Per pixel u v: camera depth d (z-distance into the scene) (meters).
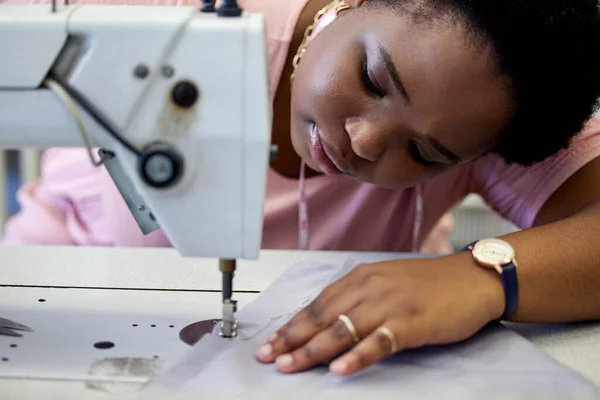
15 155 2.16
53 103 0.60
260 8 1.09
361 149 0.81
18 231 1.49
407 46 0.75
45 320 0.72
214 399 0.57
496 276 0.74
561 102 0.79
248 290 0.85
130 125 0.60
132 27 0.58
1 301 0.77
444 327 0.66
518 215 1.17
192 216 0.62
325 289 0.70
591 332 0.76
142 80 0.59
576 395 0.59
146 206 0.67
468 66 0.73
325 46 0.85
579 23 0.74
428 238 1.43
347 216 1.21
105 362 0.63
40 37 0.58
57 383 0.59
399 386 0.60
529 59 0.73
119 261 0.94
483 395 0.58
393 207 1.22
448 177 1.23
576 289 0.76
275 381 0.60
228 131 0.60
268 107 0.61
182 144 0.60
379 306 0.66
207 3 0.65
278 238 1.22
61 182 1.44
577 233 0.80
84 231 1.41
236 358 0.64
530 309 0.75
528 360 0.65
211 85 0.59
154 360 0.64
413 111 0.77
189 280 0.87
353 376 0.62
